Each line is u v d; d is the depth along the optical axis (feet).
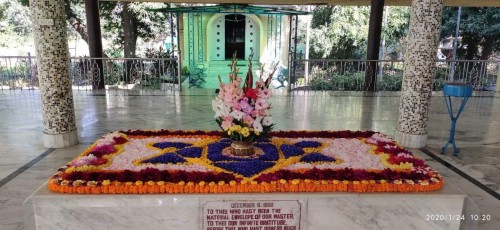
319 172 9.10
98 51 29.66
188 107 23.80
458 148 16.10
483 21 47.85
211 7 32.48
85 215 8.42
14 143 16.01
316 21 56.13
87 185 8.44
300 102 25.94
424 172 9.42
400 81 37.88
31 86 31.14
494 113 23.52
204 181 8.61
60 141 15.35
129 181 8.57
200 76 39.58
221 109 9.73
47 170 13.02
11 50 53.83
